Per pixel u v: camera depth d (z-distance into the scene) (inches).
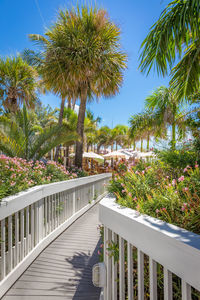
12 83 314.5
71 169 318.7
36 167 183.0
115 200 70.4
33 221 108.0
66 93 335.3
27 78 324.2
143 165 98.1
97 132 1056.8
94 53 285.4
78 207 197.9
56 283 86.4
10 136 232.5
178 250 30.1
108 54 301.1
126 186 78.0
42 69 308.8
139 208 51.5
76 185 187.6
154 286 36.9
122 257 49.8
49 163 220.4
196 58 104.1
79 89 353.4
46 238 123.4
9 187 103.9
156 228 35.9
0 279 77.3
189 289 28.9
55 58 287.4
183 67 111.0
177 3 90.5
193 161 76.9
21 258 93.7
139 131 332.8
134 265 61.2
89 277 91.4
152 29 98.7
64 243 129.2
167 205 53.9
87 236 141.6
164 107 259.9
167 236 32.6
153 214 53.8
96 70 294.0
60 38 286.5
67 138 253.0
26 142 243.3
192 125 106.0
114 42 305.0
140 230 40.4
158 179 77.4
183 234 32.6
